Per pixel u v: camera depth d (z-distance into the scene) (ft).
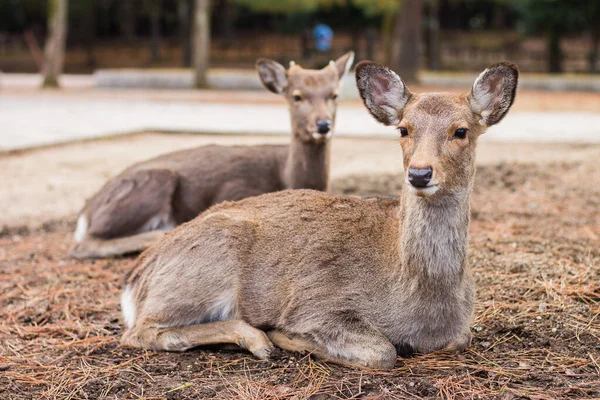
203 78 92.79
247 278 16.51
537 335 17.19
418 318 15.33
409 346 15.81
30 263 24.23
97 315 19.70
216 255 16.63
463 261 15.19
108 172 38.42
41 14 153.69
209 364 16.07
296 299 15.90
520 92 86.53
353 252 15.96
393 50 93.61
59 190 34.55
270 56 134.72
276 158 26.99
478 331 17.54
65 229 28.68
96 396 14.93
